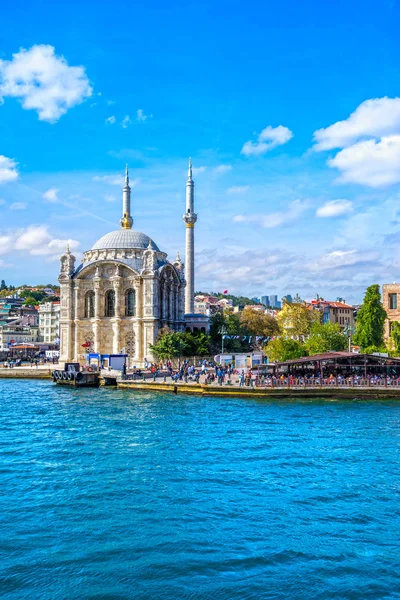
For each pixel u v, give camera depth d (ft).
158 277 413.59
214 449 150.51
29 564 83.35
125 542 90.68
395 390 248.93
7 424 190.80
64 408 230.07
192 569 81.87
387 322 378.32
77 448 152.56
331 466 132.77
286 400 248.73
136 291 411.13
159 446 154.40
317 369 285.23
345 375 281.54
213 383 277.85
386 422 190.80
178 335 395.14
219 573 80.94
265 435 168.86
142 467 132.67
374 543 90.38
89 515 101.91
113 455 144.36
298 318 469.57
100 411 220.43
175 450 149.69
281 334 526.98
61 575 80.28
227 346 509.35
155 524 97.60
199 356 411.13
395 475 125.18
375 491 114.32
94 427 183.83
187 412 216.33
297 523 98.07
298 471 128.67
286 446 153.69
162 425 186.80
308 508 104.99
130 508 105.19
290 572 81.15
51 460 139.64
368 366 271.49
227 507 105.60
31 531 94.94
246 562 83.97
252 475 125.80
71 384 326.65
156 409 224.74
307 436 167.02
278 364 273.54
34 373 389.39
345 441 159.63
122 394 281.33
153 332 402.72
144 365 392.88
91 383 324.60
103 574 80.53
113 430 178.29
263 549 88.17
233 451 148.15
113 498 110.63
